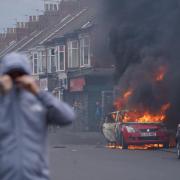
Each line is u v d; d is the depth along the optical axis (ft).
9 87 23.40
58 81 278.46
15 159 22.72
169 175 77.41
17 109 23.26
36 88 23.72
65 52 273.33
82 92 238.48
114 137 135.64
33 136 23.15
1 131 23.04
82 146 142.61
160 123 130.62
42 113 23.47
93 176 76.33
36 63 315.99
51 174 78.64
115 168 86.28
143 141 126.82
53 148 134.82
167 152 118.73
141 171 82.12
